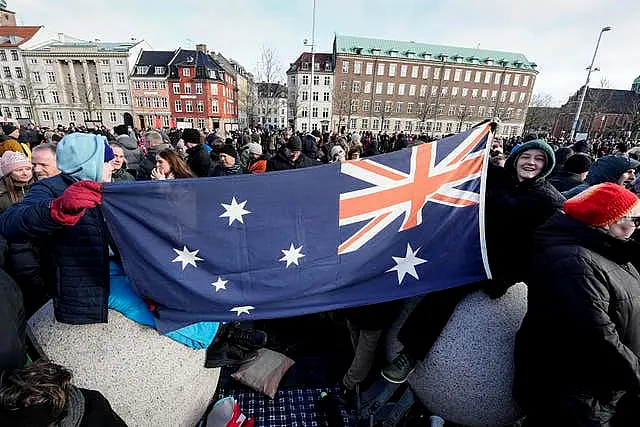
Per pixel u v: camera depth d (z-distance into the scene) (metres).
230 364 2.48
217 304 2.10
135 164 7.01
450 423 2.77
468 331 2.35
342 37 69.25
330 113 69.56
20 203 1.76
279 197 2.08
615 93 63.31
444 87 70.50
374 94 68.69
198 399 2.35
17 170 3.21
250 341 2.54
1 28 65.06
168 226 1.95
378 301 2.30
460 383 2.36
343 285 2.27
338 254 2.23
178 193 1.92
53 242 1.87
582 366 1.88
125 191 1.83
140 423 2.10
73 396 1.50
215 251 2.04
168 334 2.09
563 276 1.84
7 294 1.80
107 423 1.60
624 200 1.80
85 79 60.59
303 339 3.71
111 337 1.99
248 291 2.13
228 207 2.02
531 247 2.25
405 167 2.26
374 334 2.67
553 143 24.84
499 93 72.62
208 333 2.22
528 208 2.36
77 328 1.99
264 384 3.01
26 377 1.35
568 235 1.94
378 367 3.05
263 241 2.10
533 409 2.17
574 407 1.92
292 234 2.14
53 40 67.25
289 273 2.17
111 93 60.38
